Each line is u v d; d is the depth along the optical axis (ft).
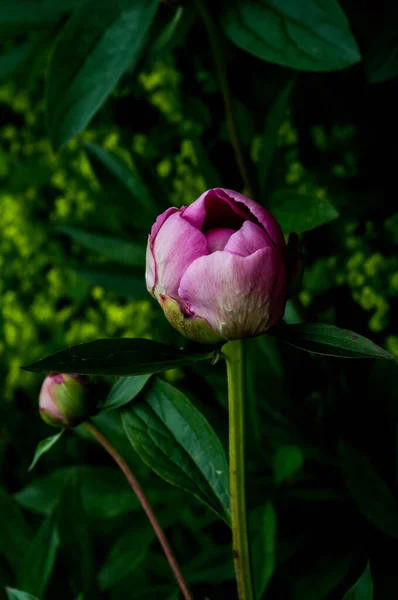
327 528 3.03
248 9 2.86
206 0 3.05
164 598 2.94
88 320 5.38
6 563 3.07
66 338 5.37
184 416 2.49
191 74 4.07
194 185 4.56
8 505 3.10
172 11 3.38
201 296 2.16
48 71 2.87
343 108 3.96
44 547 2.85
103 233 3.70
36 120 5.70
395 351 3.73
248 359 3.19
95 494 3.22
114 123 4.61
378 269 3.95
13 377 5.28
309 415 3.16
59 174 5.44
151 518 2.50
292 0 2.81
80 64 2.88
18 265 5.62
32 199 5.67
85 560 2.83
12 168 5.82
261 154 3.29
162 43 3.30
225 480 2.43
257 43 2.83
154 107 4.57
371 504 2.75
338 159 4.27
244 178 3.17
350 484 2.77
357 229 4.07
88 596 2.81
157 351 2.22
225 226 2.24
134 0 2.90
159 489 3.19
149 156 4.81
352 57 2.74
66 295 5.45
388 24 3.11
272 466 3.09
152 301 3.72
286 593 2.92
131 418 2.52
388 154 3.95
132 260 3.66
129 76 3.64
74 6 3.46
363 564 2.95
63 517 2.84
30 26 3.55
